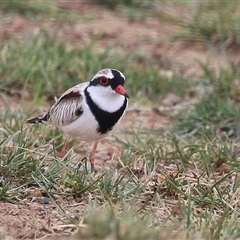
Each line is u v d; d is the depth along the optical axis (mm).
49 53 17250
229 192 11141
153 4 22250
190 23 20141
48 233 9594
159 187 11281
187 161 12734
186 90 17000
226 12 20328
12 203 10656
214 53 19359
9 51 17047
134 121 15633
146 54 18812
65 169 11516
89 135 11859
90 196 10711
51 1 22594
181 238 9141
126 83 16859
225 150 13000
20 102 15703
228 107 15148
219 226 9328
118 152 13492
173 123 15375
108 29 20766
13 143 12070
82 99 11570
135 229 9000
